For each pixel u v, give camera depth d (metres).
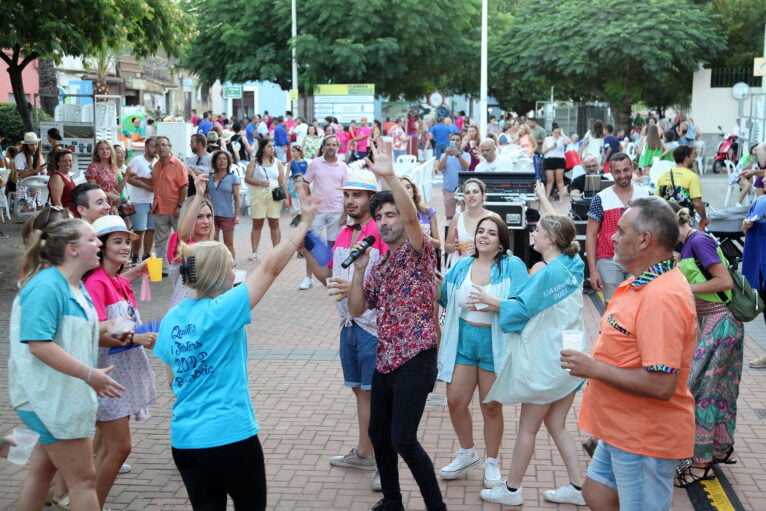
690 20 32.69
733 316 5.20
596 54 33.34
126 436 4.63
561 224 4.95
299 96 34.16
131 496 5.12
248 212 18.77
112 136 20.97
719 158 28.17
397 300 4.54
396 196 4.42
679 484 5.20
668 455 3.48
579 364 3.44
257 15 32.97
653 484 3.51
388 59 32.50
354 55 30.52
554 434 4.98
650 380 3.34
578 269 4.93
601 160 21.83
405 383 4.45
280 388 7.16
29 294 3.85
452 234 7.22
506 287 4.98
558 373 4.74
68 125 18.86
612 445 3.56
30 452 3.82
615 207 7.48
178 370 3.76
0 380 7.30
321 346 8.48
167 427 6.28
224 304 3.75
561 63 33.25
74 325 3.94
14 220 16.42
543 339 4.77
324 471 5.47
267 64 32.16
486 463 5.19
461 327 5.14
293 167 16.52
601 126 20.80
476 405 6.74
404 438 4.41
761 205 6.94
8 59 17.53
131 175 11.64
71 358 3.85
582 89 39.59
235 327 3.75
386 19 32.06
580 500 4.92
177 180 11.26
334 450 5.81
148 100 44.81
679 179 7.77
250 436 3.74
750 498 5.02
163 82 46.44
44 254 3.97
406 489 5.22
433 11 31.83
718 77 33.31
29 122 18.12
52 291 3.87
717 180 25.62
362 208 5.26
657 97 39.16
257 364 7.87
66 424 3.91
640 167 15.27
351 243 5.31
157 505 5.00
